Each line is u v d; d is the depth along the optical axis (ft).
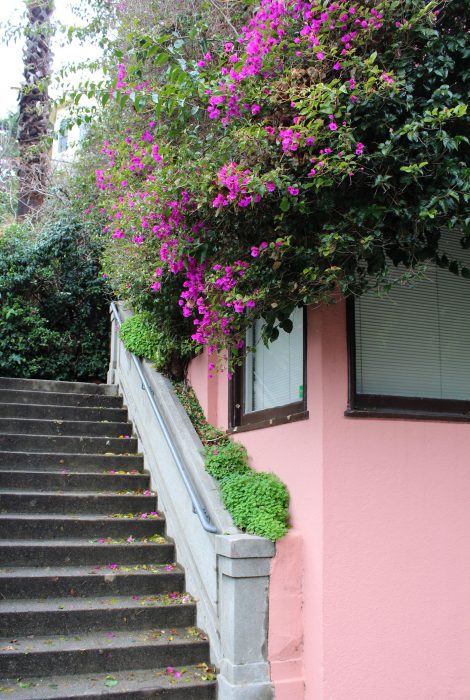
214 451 14.53
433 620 11.39
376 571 11.11
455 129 10.43
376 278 10.34
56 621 12.18
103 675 11.30
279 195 9.77
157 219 12.00
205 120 12.06
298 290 10.71
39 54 35.65
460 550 11.91
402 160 9.67
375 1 9.89
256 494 12.26
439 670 11.25
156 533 16.05
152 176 12.24
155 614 12.87
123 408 22.13
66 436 19.19
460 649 11.51
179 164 11.43
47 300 30.86
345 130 9.32
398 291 12.64
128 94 12.58
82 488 17.20
